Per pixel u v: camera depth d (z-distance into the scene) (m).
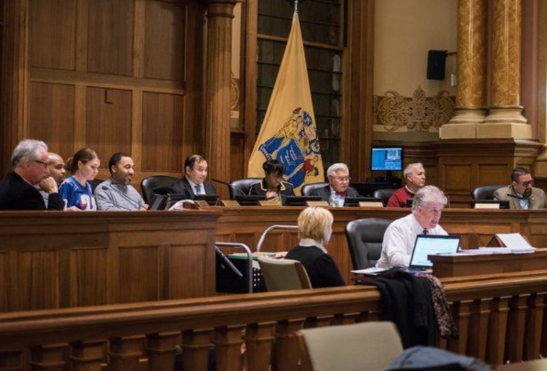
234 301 3.78
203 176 8.22
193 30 9.88
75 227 4.89
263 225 7.23
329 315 4.13
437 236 5.52
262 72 11.58
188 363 3.68
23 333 3.19
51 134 8.92
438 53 12.53
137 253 5.20
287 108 10.80
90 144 9.18
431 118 12.63
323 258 5.06
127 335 3.46
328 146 12.34
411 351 2.64
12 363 3.21
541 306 5.16
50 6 8.91
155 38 9.63
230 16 9.71
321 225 5.17
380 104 12.62
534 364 2.96
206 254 5.55
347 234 6.24
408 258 5.82
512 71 11.62
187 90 9.83
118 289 5.10
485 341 4.85
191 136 9.85
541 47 11.79
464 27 11.85
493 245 6.40
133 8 9.48
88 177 6.74
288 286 4.80
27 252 4.70
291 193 8.65
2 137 8.29
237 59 11.05
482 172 11.57
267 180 8.34
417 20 12.70
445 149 11.80
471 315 4.84
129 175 7.15
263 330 3.89
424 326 4.34
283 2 11.84
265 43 11.62
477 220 7.87
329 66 12.40
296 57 10.93
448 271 5.07
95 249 4.99
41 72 8.84
